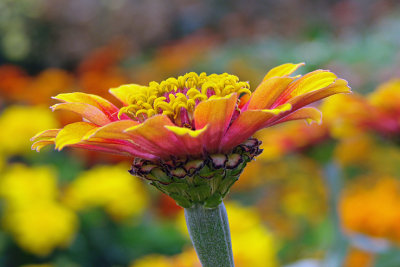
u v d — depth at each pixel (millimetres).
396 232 315
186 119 167
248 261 332
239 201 530
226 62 777
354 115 266
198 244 174
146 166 168
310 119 179
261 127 166
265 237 346
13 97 618
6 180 369
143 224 411
